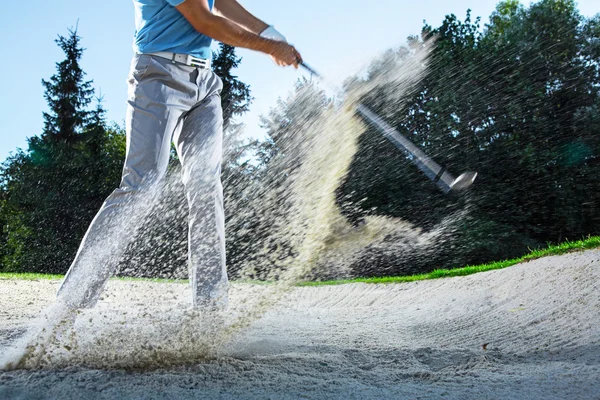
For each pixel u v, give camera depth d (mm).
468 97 14992
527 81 15422
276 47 2896
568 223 14656
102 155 27125
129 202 2518
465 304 4570
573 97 15898
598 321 2867
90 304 2316
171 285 5258
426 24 16641
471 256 13680
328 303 5977
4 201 24688
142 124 2617
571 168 14984
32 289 5594
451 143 14734
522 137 15289
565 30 16234
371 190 11930
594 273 4211
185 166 2914
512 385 1794
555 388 1719
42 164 24812
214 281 2752
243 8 3387
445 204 12875
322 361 2213
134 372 1921
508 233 14203
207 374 1923
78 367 1940
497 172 14836
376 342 2850
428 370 2113
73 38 30828
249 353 2348
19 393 1596
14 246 23203
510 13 17750
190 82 2764
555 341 2633
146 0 2678
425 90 14602
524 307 3805
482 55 15602
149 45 2668
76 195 23953
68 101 30062
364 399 1645
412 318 4051
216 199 2854
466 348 2625
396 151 12008
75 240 23625
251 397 1650
